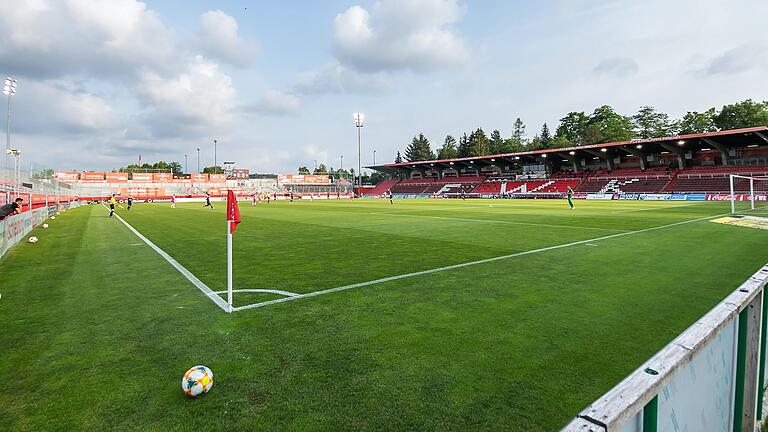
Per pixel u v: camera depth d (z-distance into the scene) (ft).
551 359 11.22
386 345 12.34
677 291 18.42
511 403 8.92
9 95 109.29
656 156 178.50
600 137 274.98
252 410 8.74
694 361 4.82
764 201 120.47
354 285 20.34
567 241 35.63
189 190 247.29
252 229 51.49
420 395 9.30
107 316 15.74
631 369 10.57
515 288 19.25
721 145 150.61
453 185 242.17
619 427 3.29
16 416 8.66
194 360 11.46
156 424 8.29
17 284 21.54
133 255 31.27
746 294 6.40
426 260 27.22
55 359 11.65
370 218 69.26
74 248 35.42
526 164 222.07
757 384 7.13
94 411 8.83
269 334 13.46
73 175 219.20
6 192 56.65
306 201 187.93
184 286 20.72
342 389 9.62
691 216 62.59
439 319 14.78
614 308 15.89
